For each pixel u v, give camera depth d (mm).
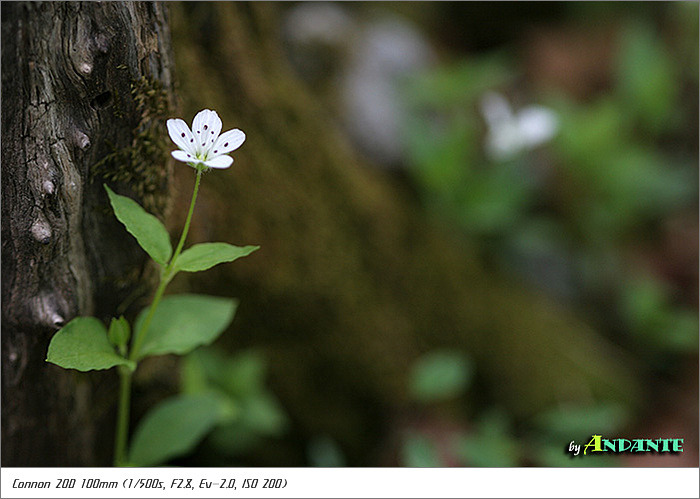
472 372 517
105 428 431
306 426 486
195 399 421
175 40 403
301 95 496
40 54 373
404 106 625
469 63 698
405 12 786
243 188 452
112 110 382
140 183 398
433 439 495
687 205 675
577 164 632
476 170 622
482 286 553
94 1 372
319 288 482
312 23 608
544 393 520
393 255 515
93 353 384
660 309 583
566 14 852
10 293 388
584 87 791
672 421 540
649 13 833
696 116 732
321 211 489
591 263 618
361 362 492
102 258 399
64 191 382
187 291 442
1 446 403
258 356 476
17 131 377
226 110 439
